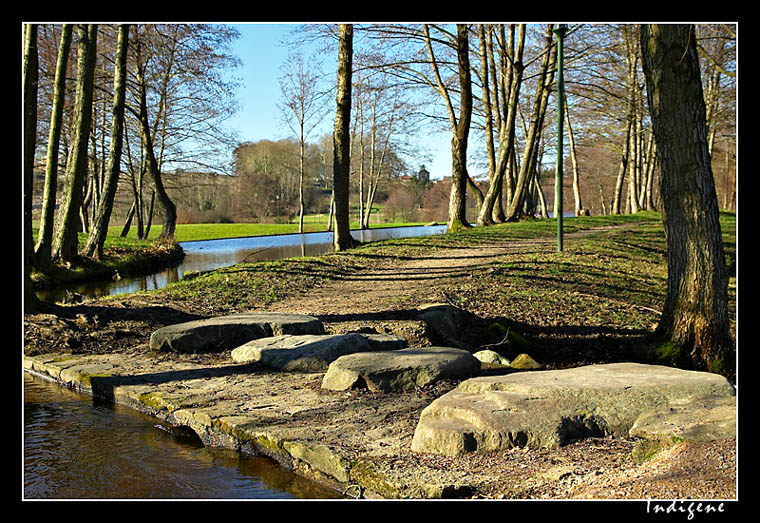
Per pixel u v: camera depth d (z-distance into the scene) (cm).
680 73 963
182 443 649
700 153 984
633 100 3397
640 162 4938
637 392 585
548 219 3778
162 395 747
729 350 991
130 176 3488
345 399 719
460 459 529
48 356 953
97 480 554
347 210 2292
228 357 939
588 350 1101
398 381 755
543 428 542
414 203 7994
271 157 6912
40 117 2877
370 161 5919
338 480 529
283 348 898
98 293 1814
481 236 2577
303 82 4859
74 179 2103
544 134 4628
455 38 2805
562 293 1424
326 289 1537
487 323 1188
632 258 2033
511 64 3181
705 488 426
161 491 534
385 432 609
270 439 600
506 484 480
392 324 1084
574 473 484
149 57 2830
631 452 510
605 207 7094
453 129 3075
